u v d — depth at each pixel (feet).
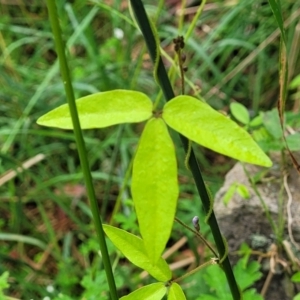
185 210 2.15
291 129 1.55
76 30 2.60
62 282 1.88
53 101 2.67
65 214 2.31
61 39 0.54
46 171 2.45
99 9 2.89
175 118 0.60
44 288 1.89
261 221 1.48
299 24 2.30
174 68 1.12
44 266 2.10
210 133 0.60
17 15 3.34
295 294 1.47
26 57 3.15
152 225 0.59
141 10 0.65
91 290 1.47
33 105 2.51
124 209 2.11
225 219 1.53
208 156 2.47
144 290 0.79
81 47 3.11
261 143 1.39
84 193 2.38
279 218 1.43
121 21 2.77
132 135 2.46
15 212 2.23
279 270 1.48
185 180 2.31
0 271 1.85
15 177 2.45
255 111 2.39
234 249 1.54
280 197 1.44
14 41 3.20
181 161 2.22
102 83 2.58
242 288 1.34
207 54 2.77
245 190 1.42
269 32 2.58
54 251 2.15
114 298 0.69
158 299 0.79
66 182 2.45
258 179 1.51
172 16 3.09
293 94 2.34
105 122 0.63
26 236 2.20
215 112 0.60
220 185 2.12
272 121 1.41
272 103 2.55
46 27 3.04
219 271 1.34
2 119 2.60
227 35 2.69
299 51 2.43
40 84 2.76
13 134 2.39
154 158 0.59
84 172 0.61
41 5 3.25
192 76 2.63
